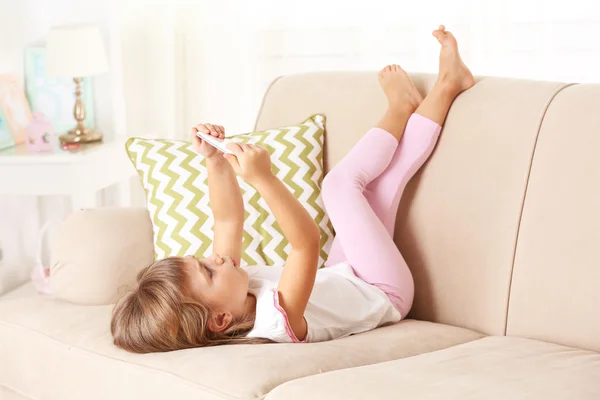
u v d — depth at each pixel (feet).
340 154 6.97
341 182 6.44
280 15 10.99
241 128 11.46
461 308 6.07
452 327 5.95
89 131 10.73
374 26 10.69
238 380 4.58
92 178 9.79
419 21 10.50
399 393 4.22
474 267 6.00
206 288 5.49
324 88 7.27
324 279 5.99
